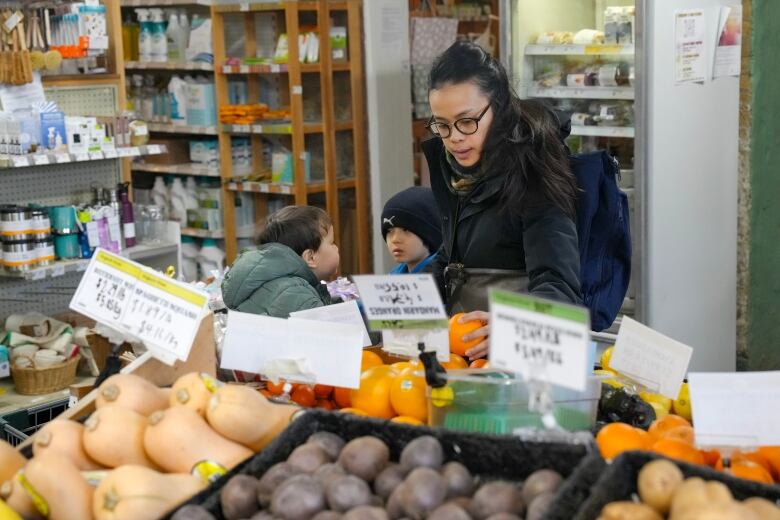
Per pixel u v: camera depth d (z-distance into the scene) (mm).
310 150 6441
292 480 1412
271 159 6820
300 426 1598
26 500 1519
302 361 1978
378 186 6223
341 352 1966
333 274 3467
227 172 6734
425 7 6266
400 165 6312
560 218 2473
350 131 6309
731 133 4684
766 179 4957
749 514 1218
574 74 4766
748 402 1604
